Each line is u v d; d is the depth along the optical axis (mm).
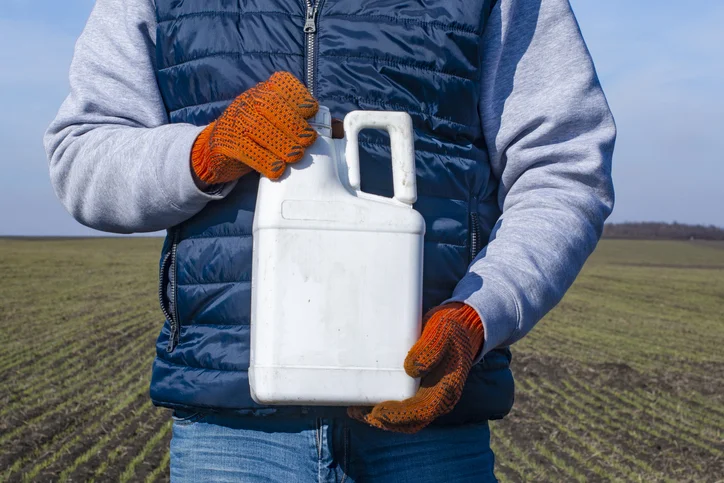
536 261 1867
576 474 7949
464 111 1995
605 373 14578
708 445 9344
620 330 22766
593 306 30703
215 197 1830
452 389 1612
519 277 1826
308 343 1656
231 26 1960
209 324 1926
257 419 1877
